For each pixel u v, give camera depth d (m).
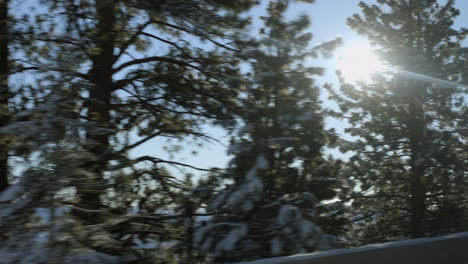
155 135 12.80
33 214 6.14
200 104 12.36
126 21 11.79
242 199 8.56
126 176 9.33
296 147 9.52
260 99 9.97
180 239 9.66
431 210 21.83
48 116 6.91
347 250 5.65
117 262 7.26
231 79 11.55
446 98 21.55
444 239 6.71
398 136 21.16
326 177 10.16
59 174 6.43
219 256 8.91
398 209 22.94
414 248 6.25
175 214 10.45
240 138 9.64
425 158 20.09
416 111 21.34
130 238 9.55
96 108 10.69
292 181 9.60
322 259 5.32
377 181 21.55
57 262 5.65
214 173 9.92
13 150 7.54
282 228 8.89
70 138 6.87
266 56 10.34
